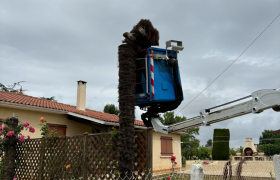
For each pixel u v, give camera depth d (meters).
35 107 10.44
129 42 4.97
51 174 5.88
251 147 19.20
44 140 6.25
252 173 10.61
